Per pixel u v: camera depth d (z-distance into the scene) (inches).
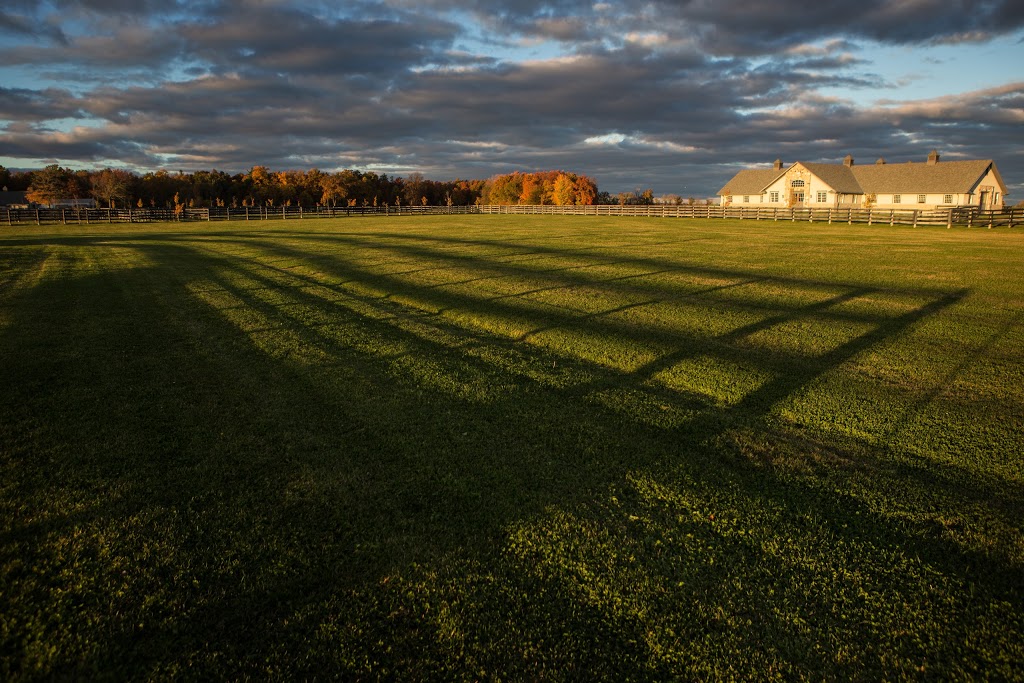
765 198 3009.4
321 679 109.1
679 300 495.5
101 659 113.3
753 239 1119.0
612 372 295.4
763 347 346.0
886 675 111.3
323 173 3855.8
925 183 2645.2
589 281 597.9
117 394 256.2
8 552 145.8
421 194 4109.3
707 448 208.8
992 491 181.0
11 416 230.5
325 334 366.3
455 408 242.8
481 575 138.6
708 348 343.0
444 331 379.2
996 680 110.0
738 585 136.0
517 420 230.8
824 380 285.0
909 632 122.1
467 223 1845.5
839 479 187.6
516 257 823.7
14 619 123.2
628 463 196.2
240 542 150.6
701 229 1439.5
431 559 144.4
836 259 779.4
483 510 166.6
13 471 186.2
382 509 166.4
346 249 948.0
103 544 149.6
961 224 1460.4
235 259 794.8
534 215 2583.7
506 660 113.8
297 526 157.9
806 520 163.9
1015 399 260.1
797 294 523.2
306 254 864.3
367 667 112.0
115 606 127.7
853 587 136.2
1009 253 833.5
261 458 196.9
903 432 224.4
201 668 111.4
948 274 635.5
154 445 205.9
